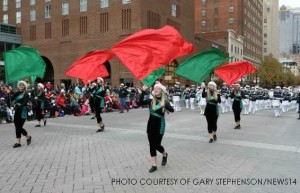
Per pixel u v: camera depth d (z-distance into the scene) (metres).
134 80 40.91
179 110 25.12
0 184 6.86
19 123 10.50
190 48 9.34
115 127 15.16
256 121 18.59
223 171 7.88
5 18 52.78
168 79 40.44
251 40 100.81
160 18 44.50
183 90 34.88
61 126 15.47
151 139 7.86
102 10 43.34
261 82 88.00
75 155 9.42
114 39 42.41
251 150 10.31
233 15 86.38
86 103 21.03
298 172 7.83
